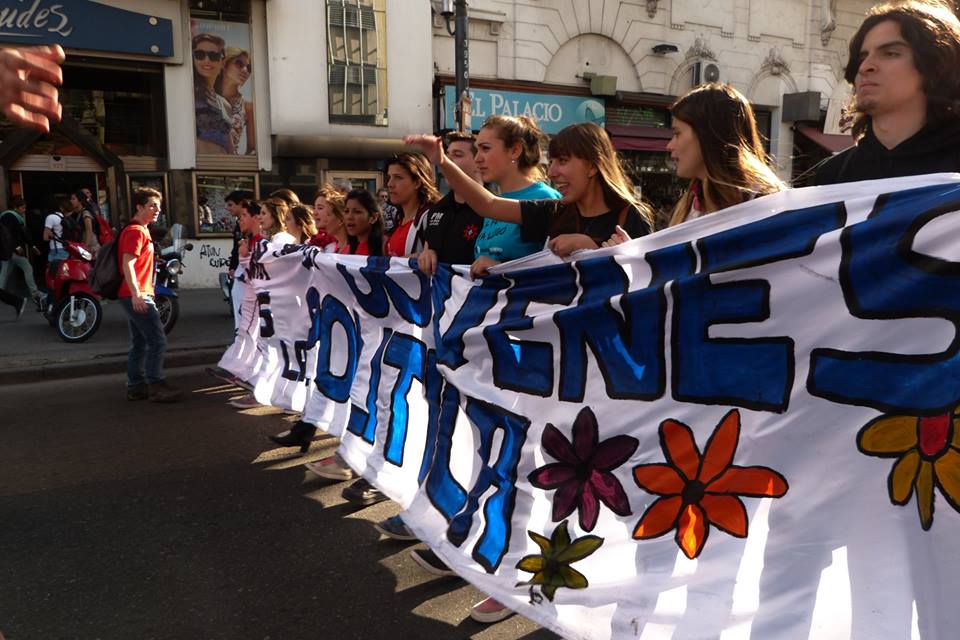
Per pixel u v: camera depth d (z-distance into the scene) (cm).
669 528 207
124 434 506
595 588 221
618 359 225
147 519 364
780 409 183
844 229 171
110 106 1231
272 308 506
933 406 155
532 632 264
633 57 1548
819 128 1800
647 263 222
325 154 1310
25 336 838
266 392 506
